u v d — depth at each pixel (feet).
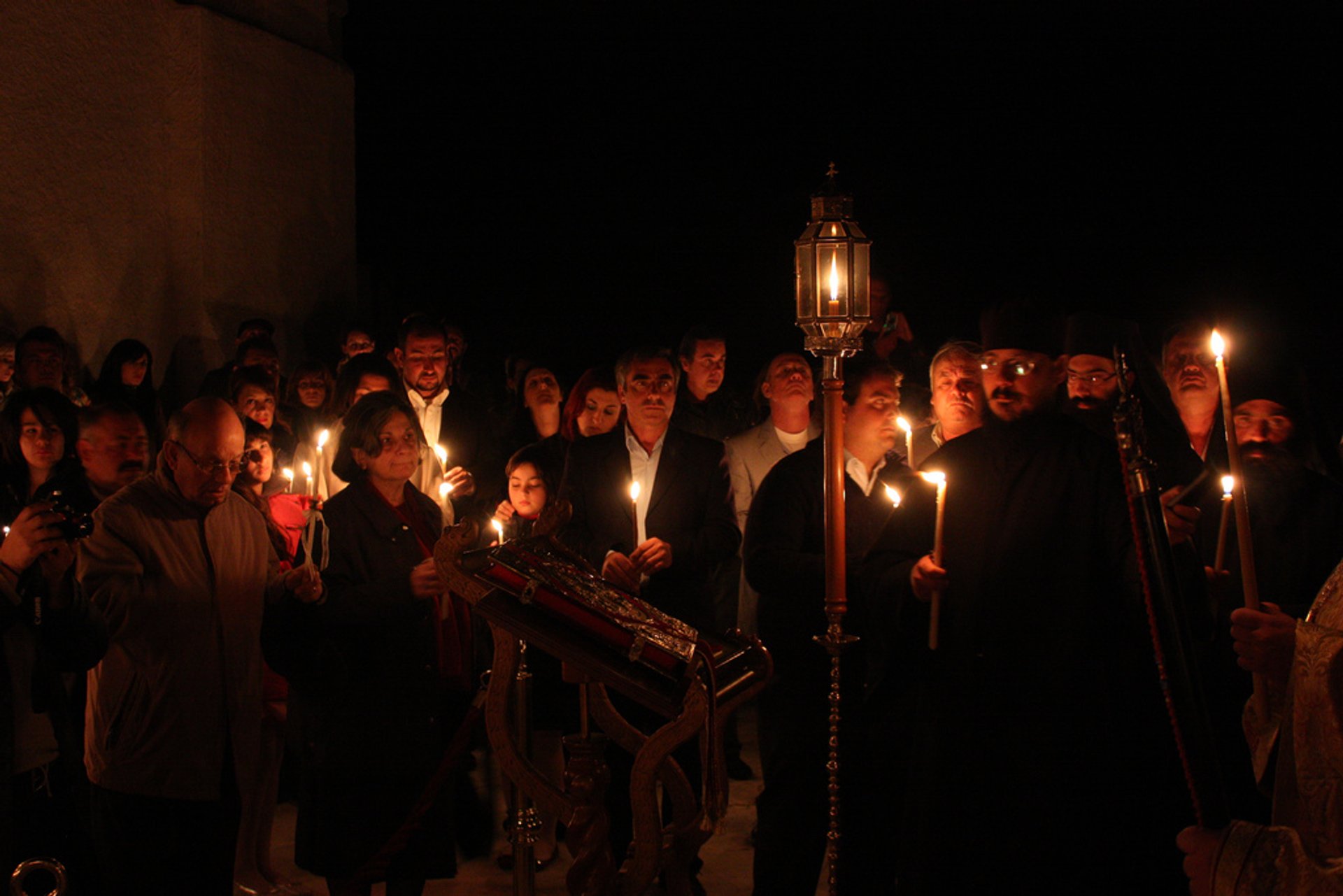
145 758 10.69
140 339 27.86
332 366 31.73
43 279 25.53
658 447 14.84
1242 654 7.28
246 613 11.35
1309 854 5.24
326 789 11.87
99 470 12.51
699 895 14.38
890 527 11.21
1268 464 12.24
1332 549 11.76
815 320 10.41
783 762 12.53
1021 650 9.98
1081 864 9.64
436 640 12.59
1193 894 5.83
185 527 11.10
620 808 13.17
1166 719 9.72
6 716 10.50
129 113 27.63
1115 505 9.93
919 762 10.61
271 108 30.86
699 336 22.13
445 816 12.07
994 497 10.35
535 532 10.20
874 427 13.20
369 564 12.35
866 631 12.46
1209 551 12.09
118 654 10.74
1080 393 14.01
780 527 12.91
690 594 14.29
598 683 10.12
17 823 11.05
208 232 28.78
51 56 25.77
